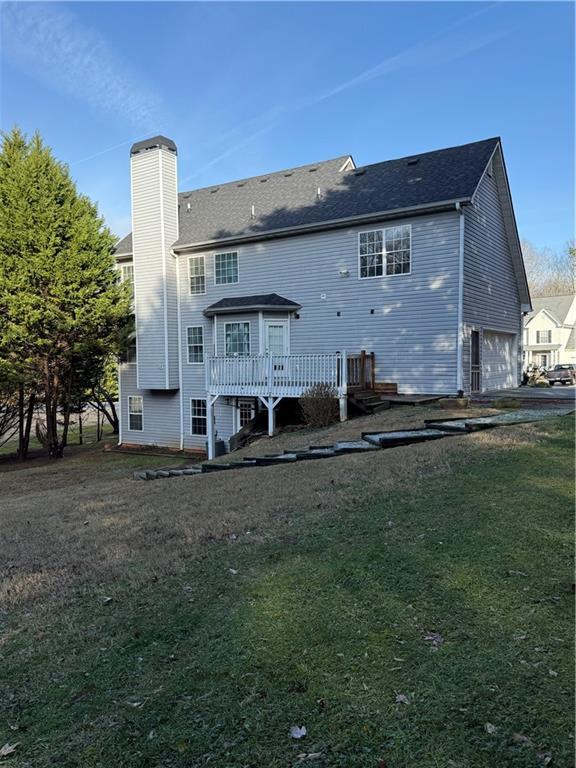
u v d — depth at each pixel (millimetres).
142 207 17062
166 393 17844
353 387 12922
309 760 1830
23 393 16688
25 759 2018
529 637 2412
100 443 21359
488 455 5910
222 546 4227
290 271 15289
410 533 3879
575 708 1922
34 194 14438
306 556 3699
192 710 2182
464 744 1818
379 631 2607
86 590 3693
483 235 14289
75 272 14867
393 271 13578
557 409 9859
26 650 2910
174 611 3131
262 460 8562
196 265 16984
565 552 3285
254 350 15273
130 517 5648
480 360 13992
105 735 2104
